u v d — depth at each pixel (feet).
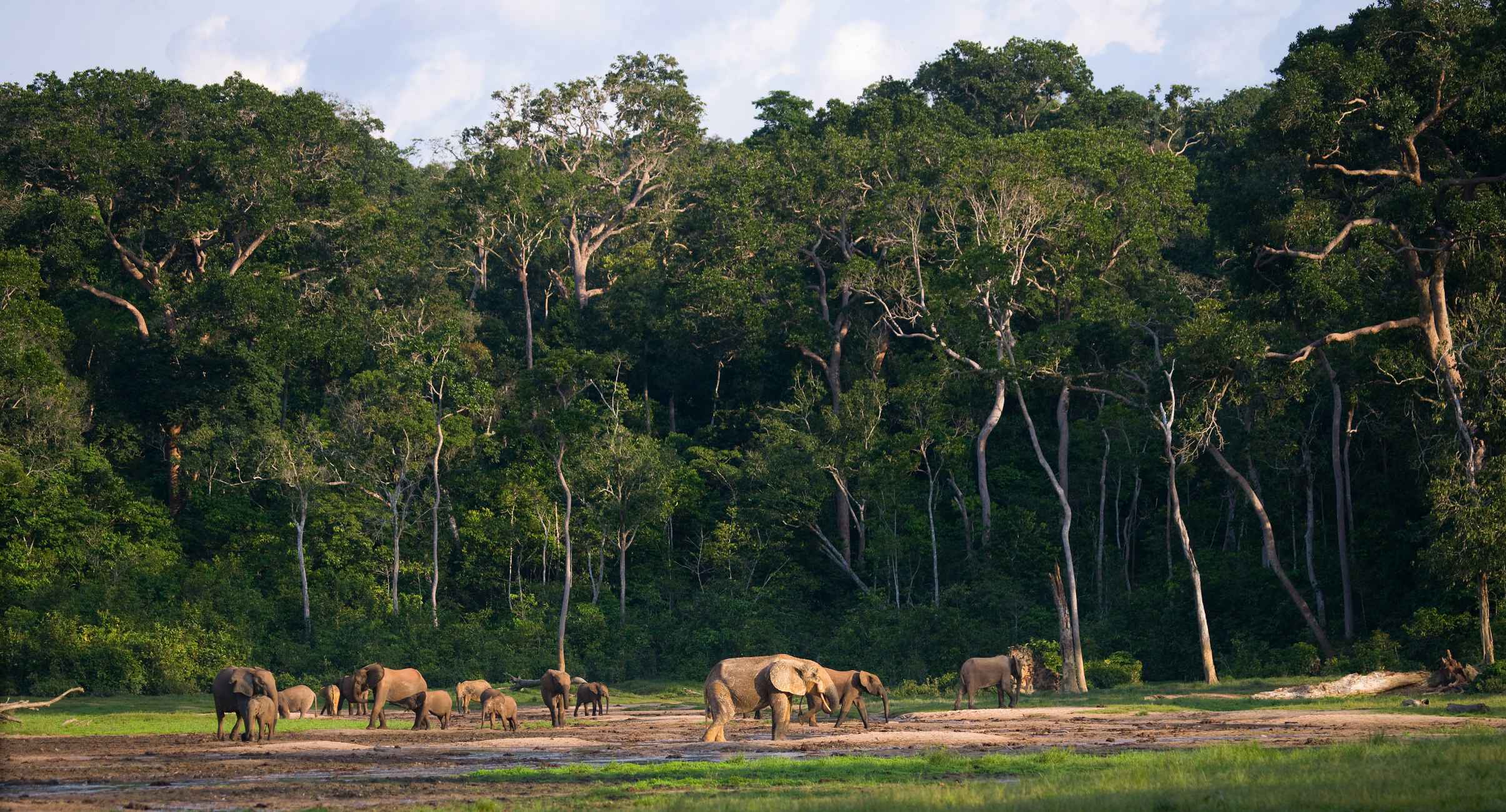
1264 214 141.28
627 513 178.29
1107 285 178.91
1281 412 137.69
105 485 177.58
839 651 158.20
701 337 217.56
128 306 202.59
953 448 175.11
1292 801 33.81
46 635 132.67
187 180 216.54
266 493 190.29
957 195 186.70
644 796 42.22
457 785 47.91
